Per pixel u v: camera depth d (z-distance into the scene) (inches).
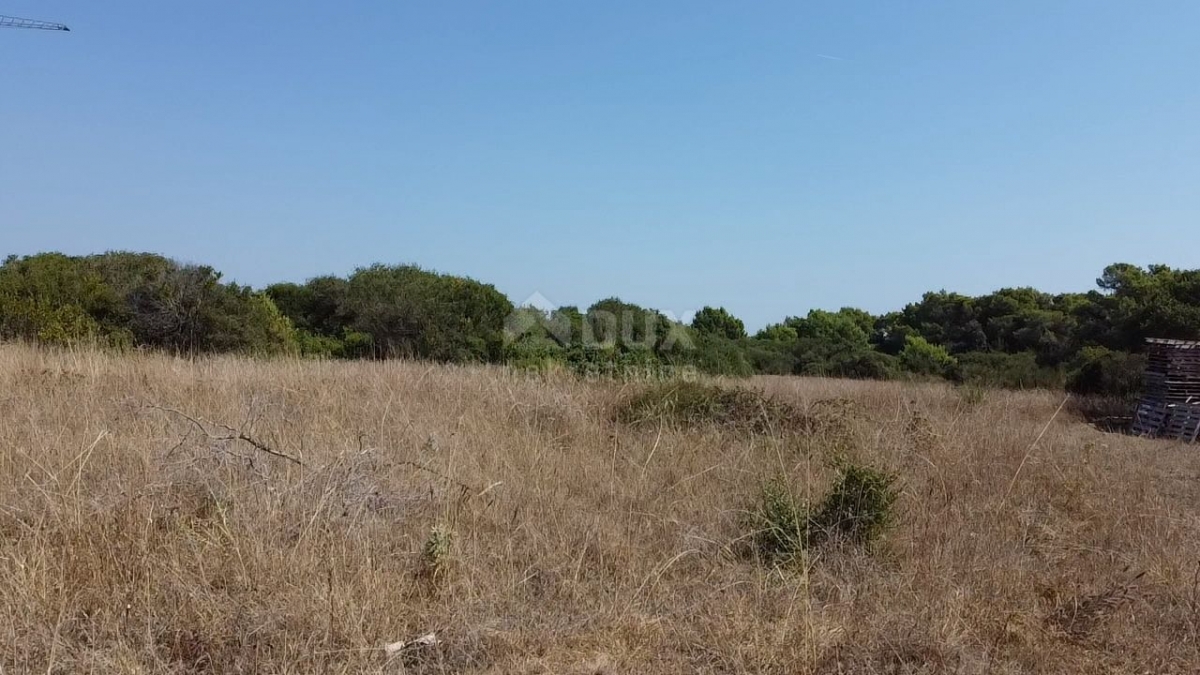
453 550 167.8
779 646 140.3
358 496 190.2
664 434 298.0
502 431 285.1
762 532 195.3
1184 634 157.0
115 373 345.7
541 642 139.4
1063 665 143.9
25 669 116.0
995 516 225.3
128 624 131.4
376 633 136.9
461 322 727.1
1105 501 250.4
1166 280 931.3
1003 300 1395.2
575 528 194.5
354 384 370.9
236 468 195.5
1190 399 518.0
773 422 328.2
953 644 143.1
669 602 161.2
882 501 199.0
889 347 1488.7
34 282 588.7
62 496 168.1
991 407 465.7
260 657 126.0
